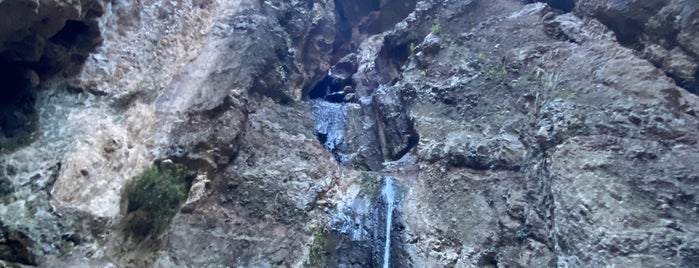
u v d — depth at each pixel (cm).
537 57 863
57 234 496
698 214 542
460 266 649
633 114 665
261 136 830
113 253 546
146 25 802
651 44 823
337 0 1669
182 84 807
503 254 646
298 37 1234
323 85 1459
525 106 816
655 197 567
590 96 721
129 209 590
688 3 749
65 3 534
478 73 927
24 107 574
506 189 719
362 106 1112
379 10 1600
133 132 677
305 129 916
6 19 482
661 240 520
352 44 1650
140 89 733
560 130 691
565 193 615
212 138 730
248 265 632
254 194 726
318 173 796
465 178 761
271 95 959
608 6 870
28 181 513
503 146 772
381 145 987
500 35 973
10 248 466
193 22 931
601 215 566
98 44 691
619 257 526
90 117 627
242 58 926
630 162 611
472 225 693
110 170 597
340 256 671
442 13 1122
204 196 690
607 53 786
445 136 850
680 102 684
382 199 773
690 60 758
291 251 661
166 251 611
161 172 663
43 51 596
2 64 568
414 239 704
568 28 887
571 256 570
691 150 607
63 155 555
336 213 736
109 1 706
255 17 1064
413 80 1009
